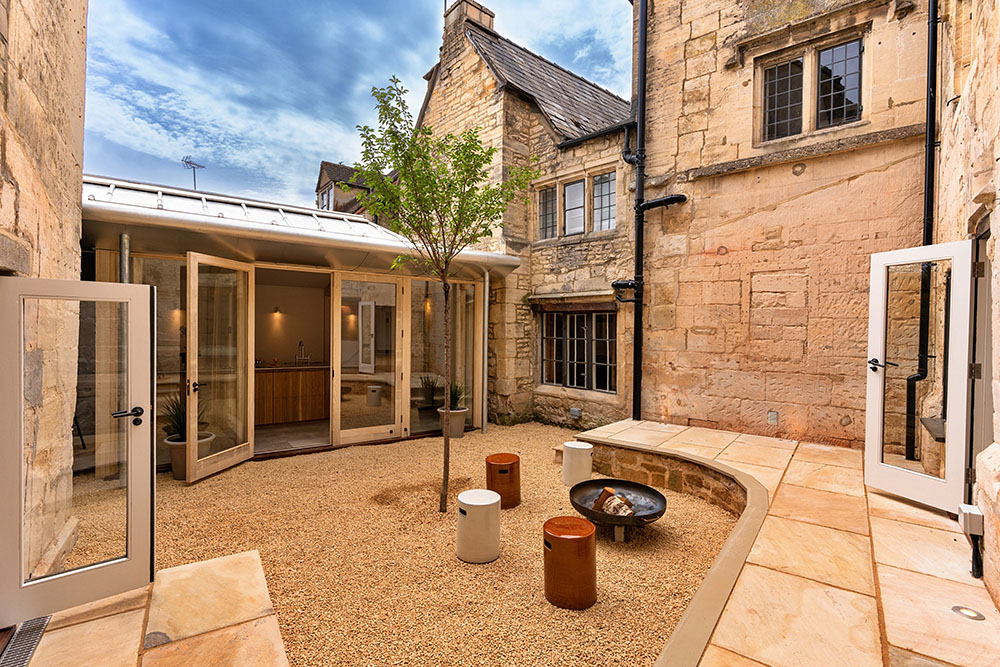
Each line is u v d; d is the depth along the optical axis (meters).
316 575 3.01
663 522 3.88
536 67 8.98
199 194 5.79
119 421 3.02
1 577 2.09
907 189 4.45
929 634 1.96
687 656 1.81
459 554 3.23
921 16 4.32
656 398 6.16
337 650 2.28
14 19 2.18
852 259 4.75
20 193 2.26
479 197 4.17
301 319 9.65
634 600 2.74
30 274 2.42
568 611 2.62
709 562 3.22
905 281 4.34
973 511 2.39
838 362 4.84
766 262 5.27
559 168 7.48
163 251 5.13
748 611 2.13
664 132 6.03
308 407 7.92
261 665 1.87
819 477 3.93
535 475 5.17
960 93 3.36
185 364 5.43
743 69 5.40
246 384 5.69
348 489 4.66
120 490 3.31
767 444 4.95
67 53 3.07
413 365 7.11
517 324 7.79
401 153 3.91
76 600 2.24
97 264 4.89
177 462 4.97
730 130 5.50
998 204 2.22
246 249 5.39
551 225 7.79
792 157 5.00
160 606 2.27
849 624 2.04
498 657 2.23
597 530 3.73
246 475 5.11
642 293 6.23
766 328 5.29
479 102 7.92
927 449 3.63
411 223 4.09
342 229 6.38
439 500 4.36
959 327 3.04
